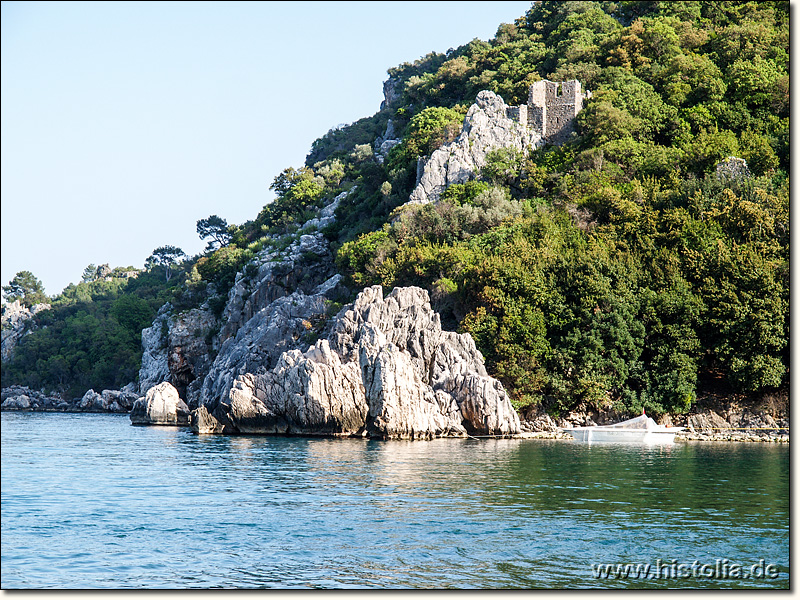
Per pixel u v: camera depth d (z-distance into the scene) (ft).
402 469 193.06
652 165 394.32
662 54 508.94
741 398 292.40
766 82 440.86
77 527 135.13
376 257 377.09
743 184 344.69
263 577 108.58
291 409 280.51
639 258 322.55
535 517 139.64
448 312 331.98
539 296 306.55
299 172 646.74
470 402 272.10
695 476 184.34
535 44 600.80
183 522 137.69
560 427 289.12
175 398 406.41
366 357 272.92
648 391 292.20
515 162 428.15
